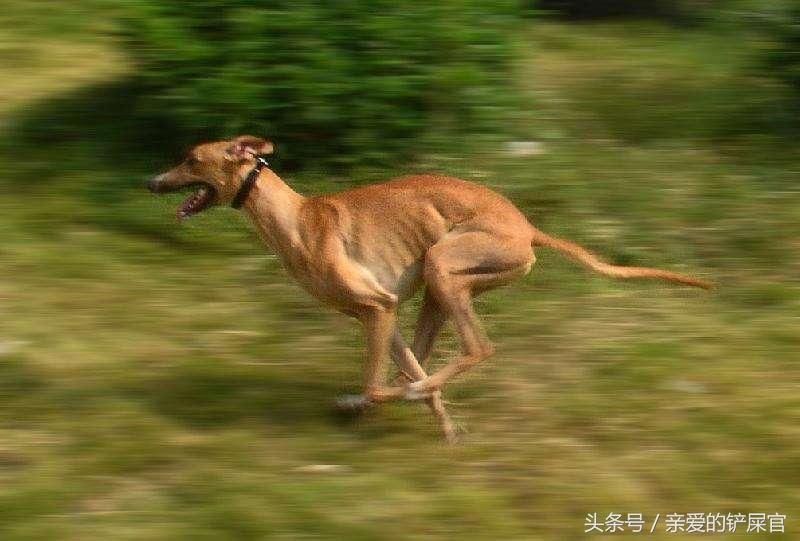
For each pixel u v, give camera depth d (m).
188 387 11.05
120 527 9.09
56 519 9.18
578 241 13.17
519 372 11.28
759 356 11.43
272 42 13.51
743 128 15.30
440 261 9.91
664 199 13.81
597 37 18.81
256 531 9.02
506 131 14.38
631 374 11.16
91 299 12.47
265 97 13.51
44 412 10.59
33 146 14.89
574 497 9.50
